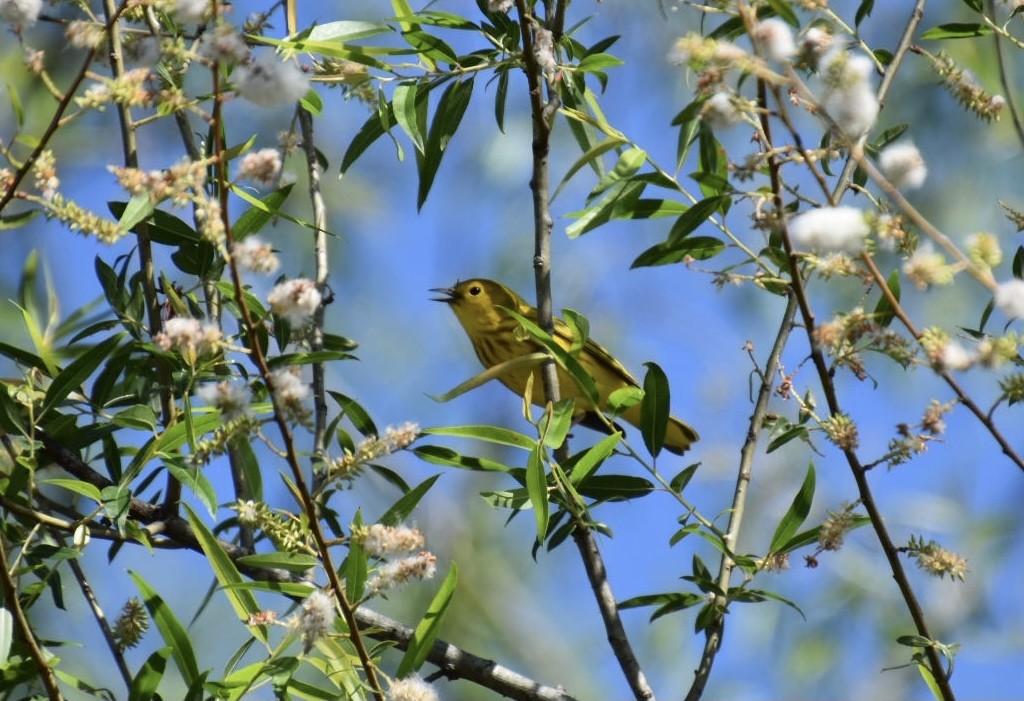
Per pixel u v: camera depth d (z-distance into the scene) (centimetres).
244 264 620
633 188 905
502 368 877
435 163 1010
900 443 730
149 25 845
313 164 1159
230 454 974
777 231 689
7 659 761
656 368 916
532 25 948
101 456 983
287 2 948
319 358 825
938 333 657
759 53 651
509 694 906
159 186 613
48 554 797
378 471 905
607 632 917
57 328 941
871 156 978
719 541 885
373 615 911
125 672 776
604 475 923
